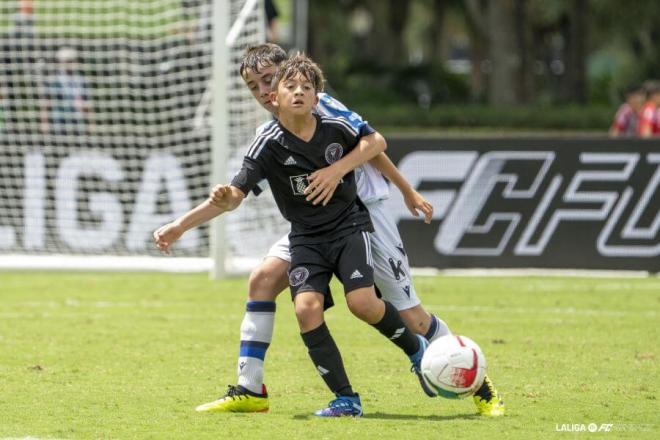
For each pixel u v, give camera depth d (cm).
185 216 1984
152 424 1978
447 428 1939
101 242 4856
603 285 4225
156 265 4653
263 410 2108
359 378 2481
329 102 2062
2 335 3081
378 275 2148
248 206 4634
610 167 4488
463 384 1939
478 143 4541
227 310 3609
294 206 2022
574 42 13438
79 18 5500
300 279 2016
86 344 2938
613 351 2848
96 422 1997
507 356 2770
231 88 4572
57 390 2314
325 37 17788
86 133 5019
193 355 2777
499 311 3597
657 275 4500
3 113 4991
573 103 12688
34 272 4662
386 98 13412
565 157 4503
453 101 14512
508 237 4550
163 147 5109
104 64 5475
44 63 5097
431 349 1959
